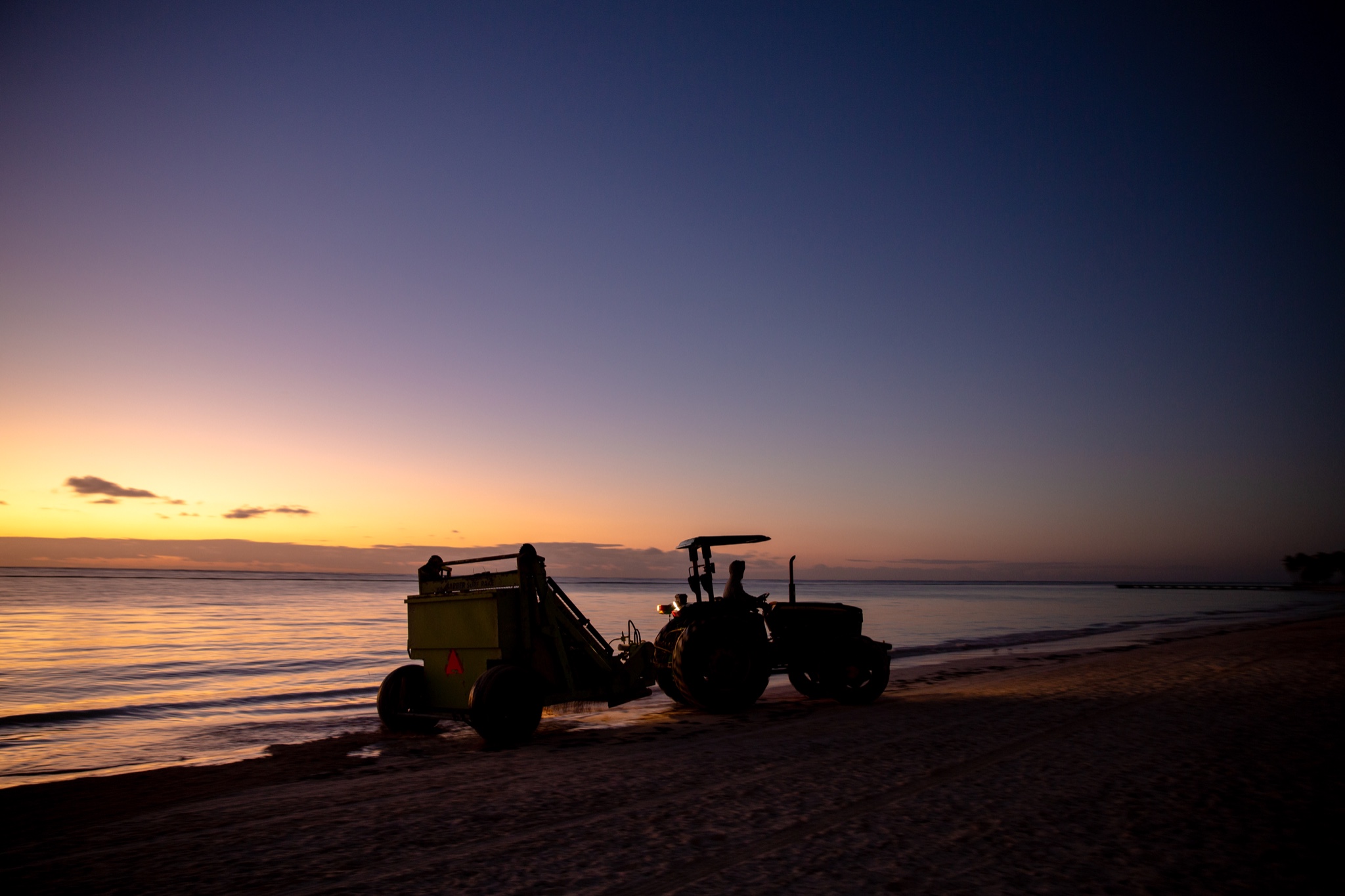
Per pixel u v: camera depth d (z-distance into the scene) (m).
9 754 7.31
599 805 4.98
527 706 7.23
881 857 3.94
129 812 5.01
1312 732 7.29
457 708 7.73
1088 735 7.21
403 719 7.93
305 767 6.41
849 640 9.82
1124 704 9.05
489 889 3.53
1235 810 4.76
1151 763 6.02
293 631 24.91
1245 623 30.12
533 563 7.66
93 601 44.47
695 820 4.61
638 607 45.09
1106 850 4.04
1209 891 3.49
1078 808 4.81
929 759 6.27
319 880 3.67
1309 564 140.75
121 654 17.30
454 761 6.56
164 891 3.54
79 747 7.62
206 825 4.65
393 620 31.73
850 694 9.74
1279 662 13.65
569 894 3.47
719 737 7.45
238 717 9.63
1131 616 39.72
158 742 7.85
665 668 9.64
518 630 7.54
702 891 3.49
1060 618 37.78
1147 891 3.49
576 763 6.34
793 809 4.82
